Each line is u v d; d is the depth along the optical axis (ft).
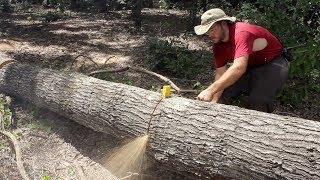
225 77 10.93
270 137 9.29
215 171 10.15
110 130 13.14
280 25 19.75
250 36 11.25
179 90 17.79
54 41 30.96
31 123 16.17
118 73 22.48
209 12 11.51
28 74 17.38
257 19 20.56
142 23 40.40
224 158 9.87
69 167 13.06
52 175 12.57
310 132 8.85
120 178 12.39
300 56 16.12
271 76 12.87
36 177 12.42
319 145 8.52
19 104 17.97
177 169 11.28
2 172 12.53
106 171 12.78
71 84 14.87
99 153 13.82
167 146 11.05
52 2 53.31
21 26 38.01
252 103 13.64
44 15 44.91
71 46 29.32
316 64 16.33
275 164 8.98
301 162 8.61
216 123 10.27
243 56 10.91
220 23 11.48
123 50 28.27
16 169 12.76
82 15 46.52
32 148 14.26
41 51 27.58
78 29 36.68
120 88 13.17
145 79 21.58
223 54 12.44
